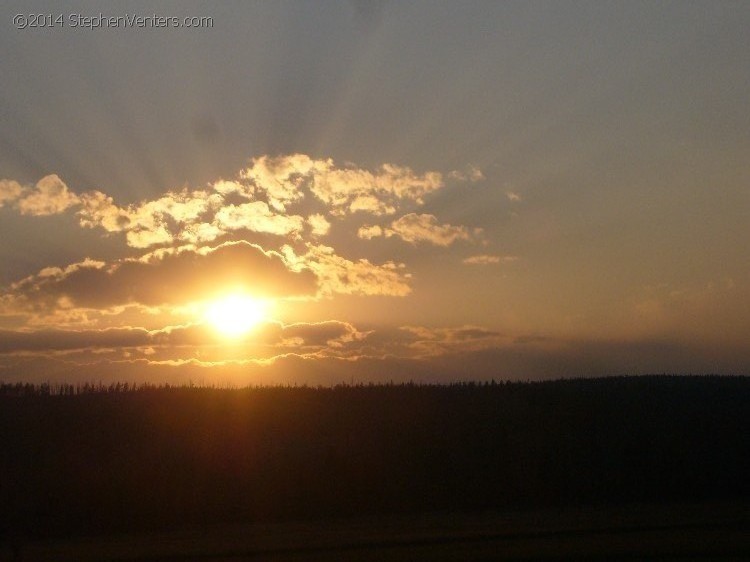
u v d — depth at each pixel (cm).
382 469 4059
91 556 2441
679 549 2259
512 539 2486
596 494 3678
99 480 3719
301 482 3847
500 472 4034
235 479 3856
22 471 3822
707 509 3166
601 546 2327
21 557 2506
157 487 3659
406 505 3553
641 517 2955
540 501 3594
